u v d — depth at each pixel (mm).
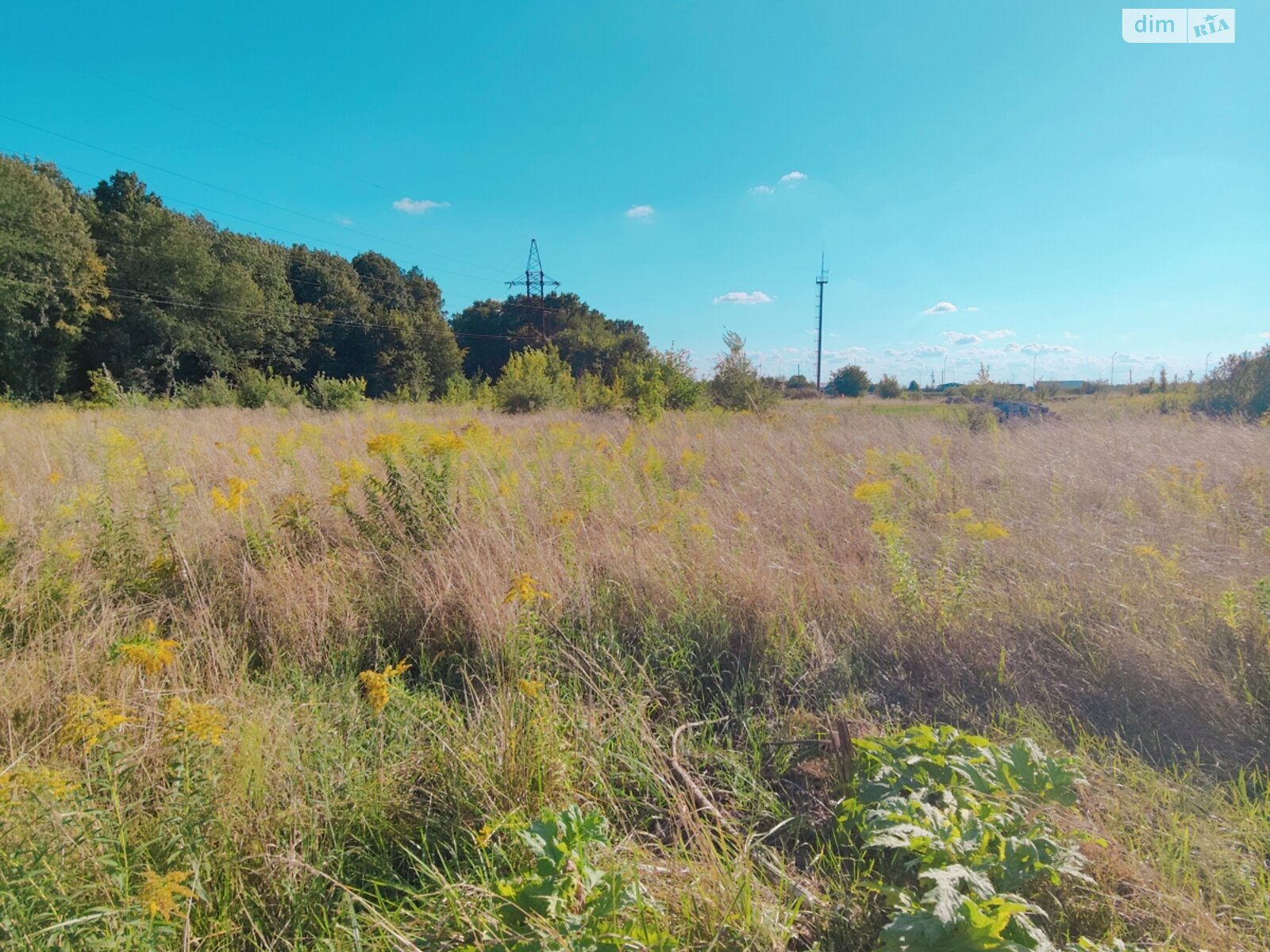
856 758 2482
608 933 1570
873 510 4828
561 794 2301
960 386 33219
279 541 4555
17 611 3541
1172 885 1852
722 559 4047
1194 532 4250
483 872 1946
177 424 11984
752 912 1773
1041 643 3229
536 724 2506
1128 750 2557
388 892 2010
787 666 3271
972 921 1447
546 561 4102
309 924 1867
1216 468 6238
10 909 1637
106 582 3891
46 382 30391
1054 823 1981
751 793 2477
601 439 9055
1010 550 4102
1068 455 6957
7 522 4152
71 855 1852
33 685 2781
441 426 10602
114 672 2877
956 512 4191
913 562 4129
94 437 7500
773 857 2109
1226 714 2658
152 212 36000
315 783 2326
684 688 3256
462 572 3799
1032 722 2699
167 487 4797
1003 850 1738
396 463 4898
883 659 3344
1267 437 7684
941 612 3426
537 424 15359
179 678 2922
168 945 1727
